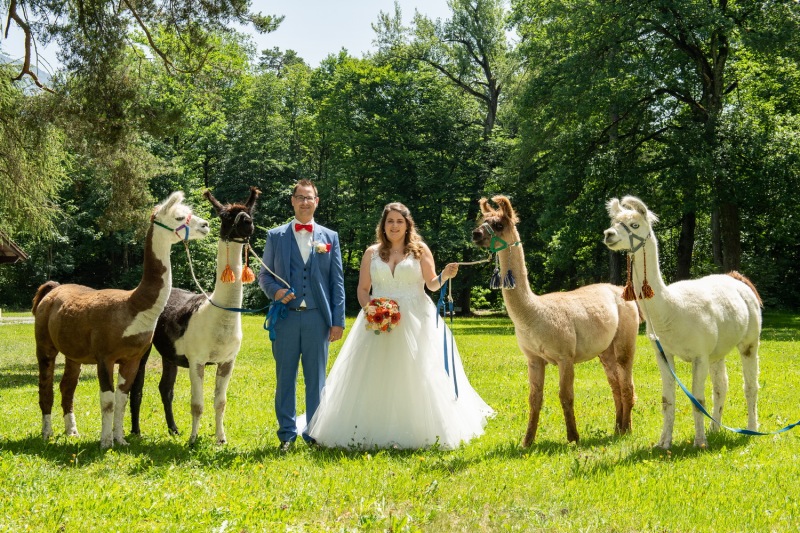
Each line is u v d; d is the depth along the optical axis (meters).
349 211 44.75
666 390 6.88
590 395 10.68
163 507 4.82
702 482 5.62
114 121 15.43
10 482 5.33
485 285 47.62
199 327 7.09
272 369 14.41
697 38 28.19
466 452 6.78
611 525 4.70
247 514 4.70
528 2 32.25
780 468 6.04
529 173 34.31
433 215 43.72
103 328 6.93
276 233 7.28
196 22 15.96
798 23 25.28
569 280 42.81
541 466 6.11
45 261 47.16
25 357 18.28
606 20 27.88
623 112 29.31
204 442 7.00
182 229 6.96
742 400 10.06
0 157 16.11
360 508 4.95
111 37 15.02
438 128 43.69
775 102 30.89
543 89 30.11
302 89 55.09
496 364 15.05
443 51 44.91
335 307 7.27
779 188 26.25
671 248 42.00
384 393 7.06
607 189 28.56
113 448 6.96
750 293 7.82
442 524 4.71
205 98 17.23
